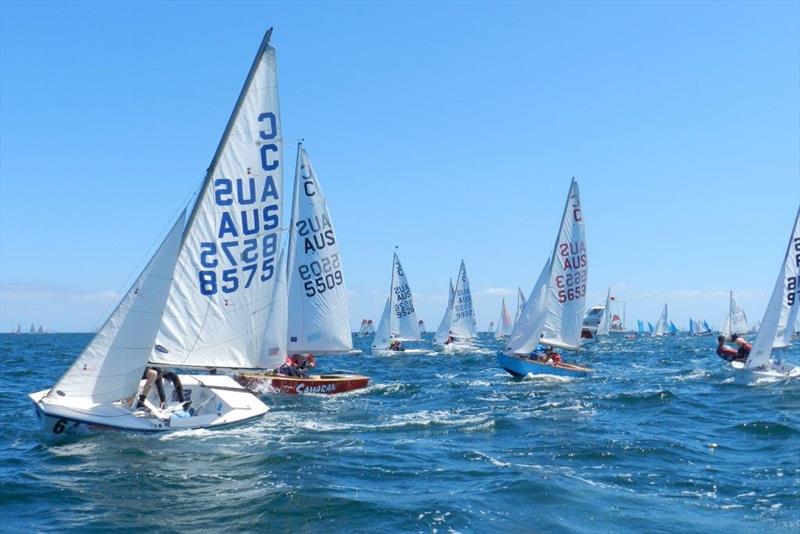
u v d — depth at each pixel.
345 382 28.73
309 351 30.89
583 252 37.19
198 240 18.34
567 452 15.73
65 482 12.34
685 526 10.42
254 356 19.36
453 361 55.53
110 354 15.74
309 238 30.72
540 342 36.84
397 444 16.55
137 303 15.86
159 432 16.27
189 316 18.28
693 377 36.69
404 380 36.25
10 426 18.08
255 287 19.20
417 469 13.89
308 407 23.42
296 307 30.78
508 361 35.66
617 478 13.33
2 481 12.30
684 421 20.61
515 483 12.62
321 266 30.89
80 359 15.55
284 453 14.86
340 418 20.73
